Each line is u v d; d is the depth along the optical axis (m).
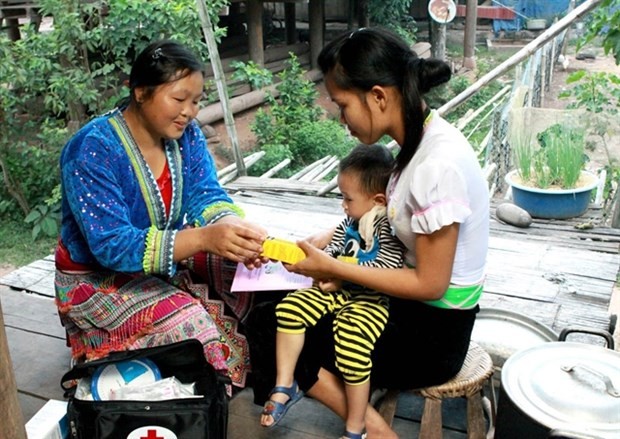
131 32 6.35
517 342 2.29
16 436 1.35
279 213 4.42
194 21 6.51
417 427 2.22
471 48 12.49
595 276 3.33
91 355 2.15
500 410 1.77
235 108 9.11
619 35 4.10
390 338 1.87
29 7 7.68
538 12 14.76
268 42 12.32
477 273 1.83
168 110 1.94
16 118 6.68
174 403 1.80
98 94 6.33
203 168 2.31
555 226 4.21
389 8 11.93
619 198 4.34
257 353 2.00
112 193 2.00
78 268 2.16
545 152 4.67
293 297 1.95
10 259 5.83
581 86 6.32
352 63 1.65
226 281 2.28
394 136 1.75
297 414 2.27
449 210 1.63
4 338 1.29
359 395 1.84
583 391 1.65
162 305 2.11
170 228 2.25
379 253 1.92
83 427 1.81
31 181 6.46
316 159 8.48
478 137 8.07
